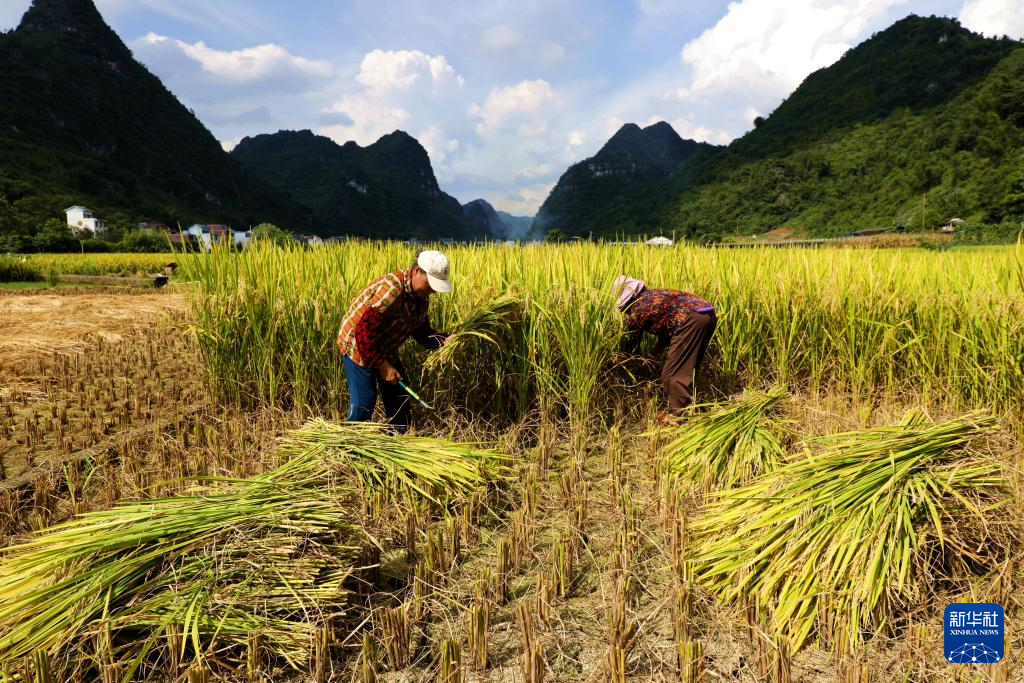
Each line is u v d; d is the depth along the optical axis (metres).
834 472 2.59
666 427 4.17
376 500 2.99
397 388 4.06
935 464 2.57
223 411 4.67
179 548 2.25
